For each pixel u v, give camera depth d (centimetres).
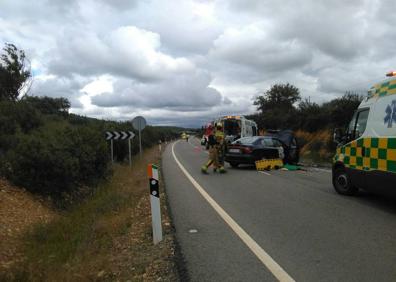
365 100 876
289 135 1970
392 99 754
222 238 595
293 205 849
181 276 445
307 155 2584
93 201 947
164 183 1229
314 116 3038
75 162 988
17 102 1692
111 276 466
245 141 1733
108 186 1180
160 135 5909
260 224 679
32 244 607
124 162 2061
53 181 922
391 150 739
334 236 600
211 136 1533
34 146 894
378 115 799
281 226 664
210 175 1448
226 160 1728
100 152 1250
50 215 805
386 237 592
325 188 1100
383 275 441
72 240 617
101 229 671
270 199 927
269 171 1587
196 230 645
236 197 957
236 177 1375
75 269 489
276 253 520
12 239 616
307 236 600
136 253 539
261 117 4650
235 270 461
